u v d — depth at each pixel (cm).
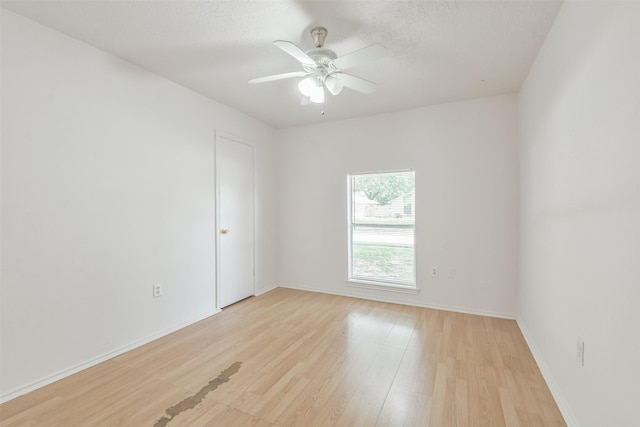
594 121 139
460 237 343
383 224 392
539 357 227
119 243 248
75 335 219
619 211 117
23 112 194
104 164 238
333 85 222
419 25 201
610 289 124
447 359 235
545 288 216
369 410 177
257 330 294
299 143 438
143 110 266
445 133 347
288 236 450
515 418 169
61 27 205
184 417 171
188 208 310
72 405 181
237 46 229
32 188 198
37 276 200
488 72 269
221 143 350
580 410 153
